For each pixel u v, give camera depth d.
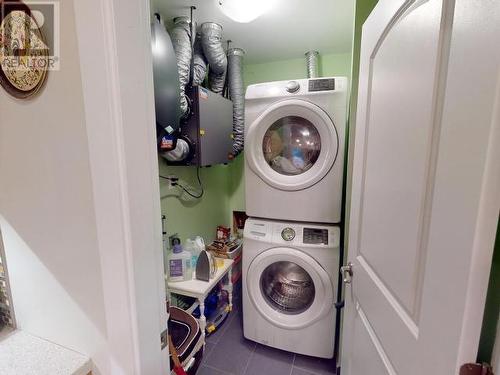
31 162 0.67
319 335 1.59
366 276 0.90
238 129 2.12
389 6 0.72
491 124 0.37
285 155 1.71
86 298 0.67
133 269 0.59
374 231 0.83
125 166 0.55
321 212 1.55
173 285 1.60
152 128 0.63
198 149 1.58
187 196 1.94
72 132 0.59
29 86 0.62
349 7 1.52
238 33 1.84
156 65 1.20
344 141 1.48
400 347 0.64
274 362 1.66
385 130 0.75
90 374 0.70
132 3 0.55
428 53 0.54
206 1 1.45
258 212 1.67
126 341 0.62
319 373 1.58
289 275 1.78
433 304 0.51
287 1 1.47
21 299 0.79
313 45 2.03
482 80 0.39
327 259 1.51
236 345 1.80
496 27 0.36
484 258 0.40
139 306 0.62
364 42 0.95
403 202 0.64
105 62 0.51
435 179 0.51
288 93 1.51
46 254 0.71
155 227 0.65
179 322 1.24
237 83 2.08
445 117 0.48
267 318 1.66
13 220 0.75
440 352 0.48
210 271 1.68
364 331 0.93
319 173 1.50
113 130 0.53
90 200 0.60
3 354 0.72
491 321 0.47
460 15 0.44
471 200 0.41
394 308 0.68
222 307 2.03
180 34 1.52
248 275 1.68
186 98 1.51
